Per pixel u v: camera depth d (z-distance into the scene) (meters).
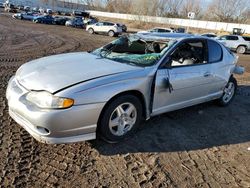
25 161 3.16
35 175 2.94
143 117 3.94
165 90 3.98
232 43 21.16
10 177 2.87
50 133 3.07
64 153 3.38
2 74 6.70
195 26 54.50
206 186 3.02
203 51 4.72
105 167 3.17
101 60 4.02
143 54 4.17
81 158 3.31
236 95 6.61
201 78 4.51
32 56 9.80
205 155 3.63
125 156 3.42
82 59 4.05
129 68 3.72
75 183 2.87
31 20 39.31
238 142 4.11
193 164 3.40
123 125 3.64
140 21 55.75
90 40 19.31
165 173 3.16
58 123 3.04
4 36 15.52
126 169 3.17
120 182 2.94
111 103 3.40
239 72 5.69
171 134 4.09
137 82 3.59
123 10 75.69
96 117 3.26
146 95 3.77
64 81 3.22
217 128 4.51
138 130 4.10
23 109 3.15
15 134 3.73
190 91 4.42
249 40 21.02
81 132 3.22
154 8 65.12
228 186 3.05
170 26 54.88
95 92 3.20
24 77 3.50
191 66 4.37
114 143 3.65
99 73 3.47
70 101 3.05
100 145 3.61
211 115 5.04
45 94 3.10
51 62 3.91
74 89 3.11
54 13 62.28
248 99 6.35
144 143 3.75
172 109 4.30
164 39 4.38
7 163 3.10
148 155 3.48
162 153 3.56
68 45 14.48
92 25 28.69
